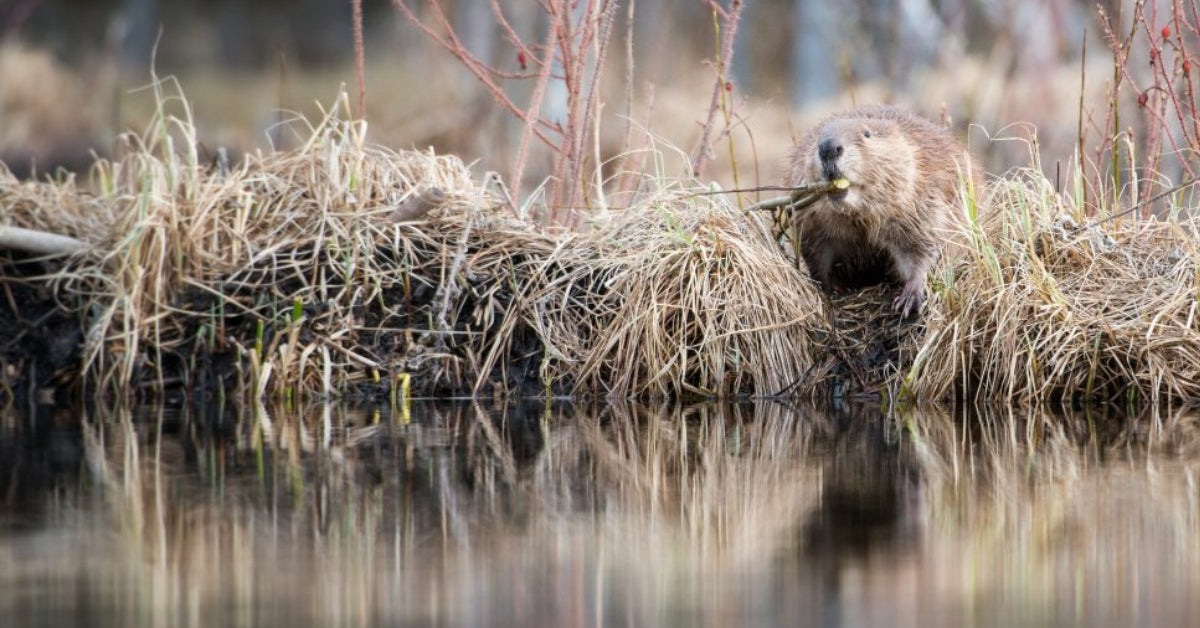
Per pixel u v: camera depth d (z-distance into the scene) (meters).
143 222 10.92
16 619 5.30
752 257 10.77
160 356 10.86
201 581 5.83
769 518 6.88
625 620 5.27
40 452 8.55
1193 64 11.94
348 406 10.41
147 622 5.26
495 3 11.84
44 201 12.00
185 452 8.54
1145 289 10.55
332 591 5.67
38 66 31.94
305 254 11.10
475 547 6.38
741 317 10.65
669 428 9.38
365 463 8.19
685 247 10.90
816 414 9.96
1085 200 12.16
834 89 26.06
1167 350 10.20
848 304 11.17
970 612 5.36
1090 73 21.31
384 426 9.48
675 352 10.62
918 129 11.27
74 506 7.10
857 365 10.70
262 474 7.88
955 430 9.23
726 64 11.82
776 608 5.41
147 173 11.20
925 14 20.81
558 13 11.52
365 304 10.88
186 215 11.28
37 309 11.21
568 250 11.16
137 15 38.34
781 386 10.60
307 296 10.87
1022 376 10.30
